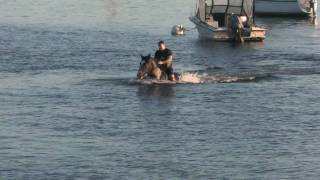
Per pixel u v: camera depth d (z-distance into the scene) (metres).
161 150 40.75
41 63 66.19
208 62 69.12
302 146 41.72
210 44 81.19
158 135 43.59
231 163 38.72
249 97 53.38
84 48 75.19
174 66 66.38
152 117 47.62
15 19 98.44
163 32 89.88
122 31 89.44
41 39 80.56
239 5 85.00
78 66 65.19
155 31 90.56
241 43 82.25
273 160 39.25
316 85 57.88
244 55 73.62
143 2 121.88
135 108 49.88
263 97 53.50
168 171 37.41
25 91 54.84
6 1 119.12
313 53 75.12
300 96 54.00
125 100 52.09
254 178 36.59
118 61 68.12
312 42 83.75
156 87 56.16
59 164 38.25
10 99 52.28
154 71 57.75
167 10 112.88
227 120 47.09
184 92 54.62
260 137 43.41
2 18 99.25
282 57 72.44
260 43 82.69
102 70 63.41
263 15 107.88
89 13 107.12
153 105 50.72
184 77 58.72
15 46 75.25
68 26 92.44
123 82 57.75
